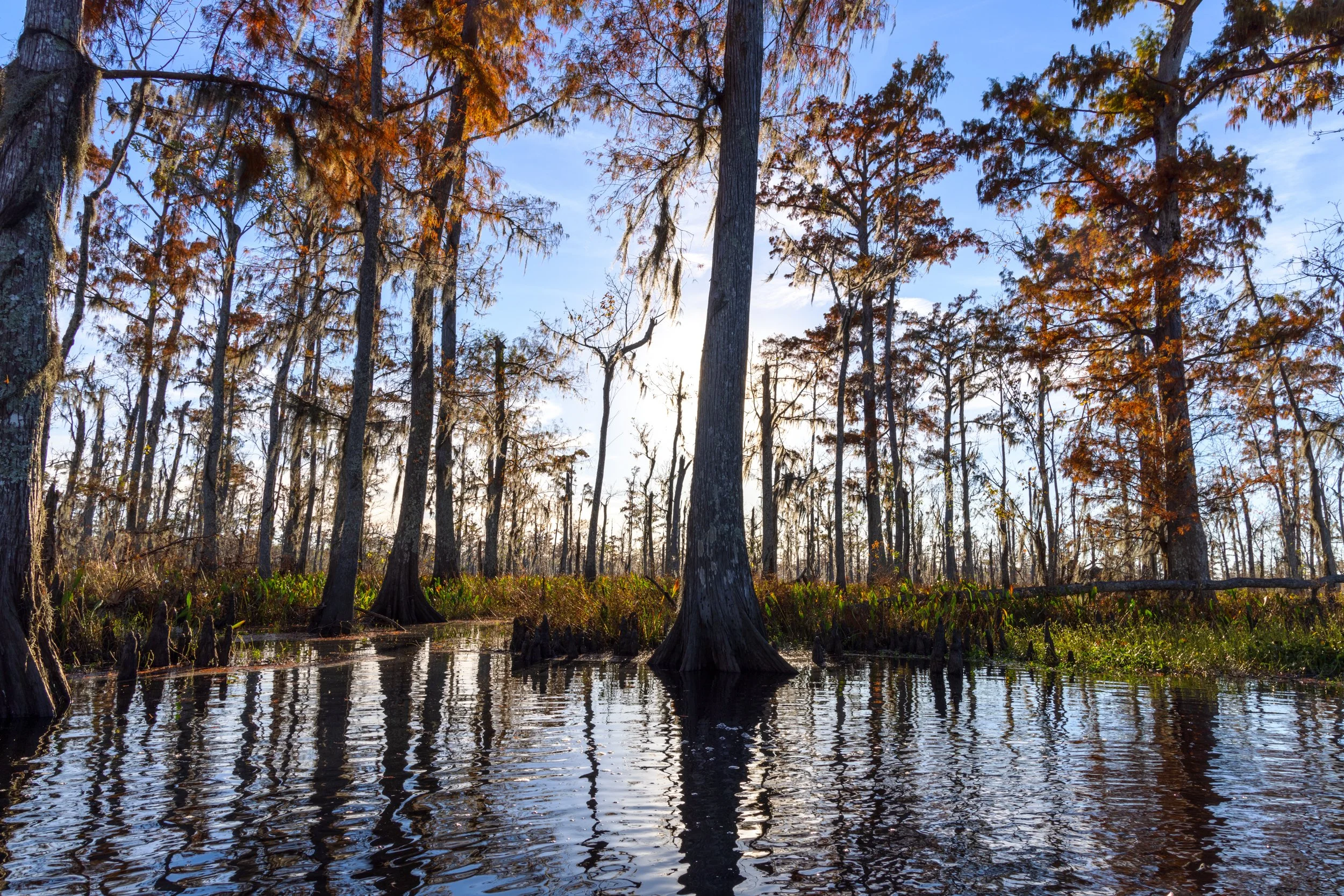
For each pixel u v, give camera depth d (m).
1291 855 3.05
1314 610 12.27
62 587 8.85
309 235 18.67
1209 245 15.86
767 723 5.69
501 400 21.38
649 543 47.81
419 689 7.21
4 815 3.41
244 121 9.36
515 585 20.27
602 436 21.44
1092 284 15.83
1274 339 14.37
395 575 16.03
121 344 22.09
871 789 3.96
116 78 6.59
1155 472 14.73
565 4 17.30
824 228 21.12
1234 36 14.88
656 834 3.26
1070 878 2.81
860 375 29.34
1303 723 5.78
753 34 10.58
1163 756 4.71
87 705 6.13
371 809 3.54
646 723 5.67
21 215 5.79
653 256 14.16
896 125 20.64
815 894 2.66
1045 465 25.36
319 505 30.70
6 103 5.91
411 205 15.21
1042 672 9.02
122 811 3.47
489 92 15.33
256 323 21.47
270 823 3.34
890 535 24.80
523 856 2.99
